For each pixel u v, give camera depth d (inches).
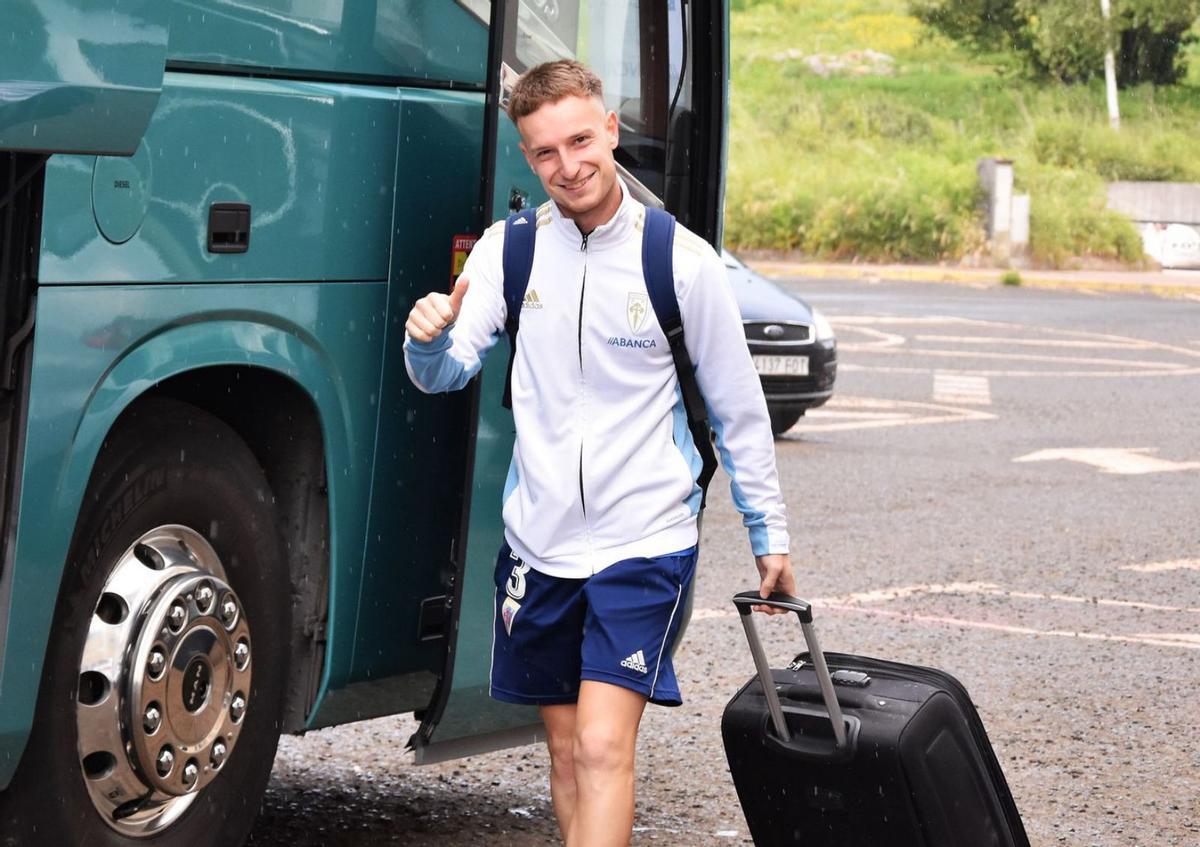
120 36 135.1
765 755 163.8
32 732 151.9
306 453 180.5
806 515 437.7
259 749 176.9
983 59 1668.3
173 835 167.6
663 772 236.1
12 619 145.2
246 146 163.6
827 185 1462.8
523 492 158.9
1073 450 554.9
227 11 162.4
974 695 280.5
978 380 737.0
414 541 189.3
